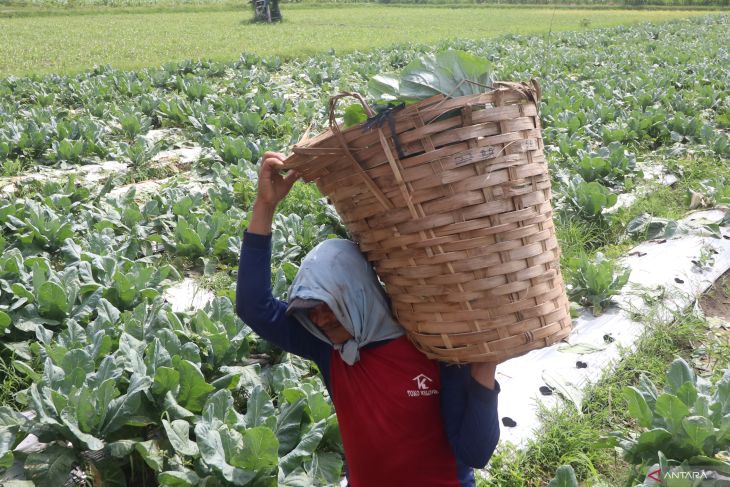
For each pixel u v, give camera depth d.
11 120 11.94
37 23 37.31
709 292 6.11
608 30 31.36
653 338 5.15
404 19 44.38
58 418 3.62
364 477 2.59
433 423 2.49
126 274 5.53
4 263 5.44
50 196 7.52
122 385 4.05
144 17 42.91
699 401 3.57
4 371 4.68
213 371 4.48
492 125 2.15
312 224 7.15
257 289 2.61
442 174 2.12
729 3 54.81
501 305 2.18
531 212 2.20
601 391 4.50
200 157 9.88
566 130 10.44
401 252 2.23
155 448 3.64
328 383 2.68
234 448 3.42
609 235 7.29
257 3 40.09
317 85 17.66
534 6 56.88
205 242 6.85
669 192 8.45
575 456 3.89
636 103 13.18
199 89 14.74
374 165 2.19
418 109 2.12
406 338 2.49
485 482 3.65
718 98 13.77
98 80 16.47
